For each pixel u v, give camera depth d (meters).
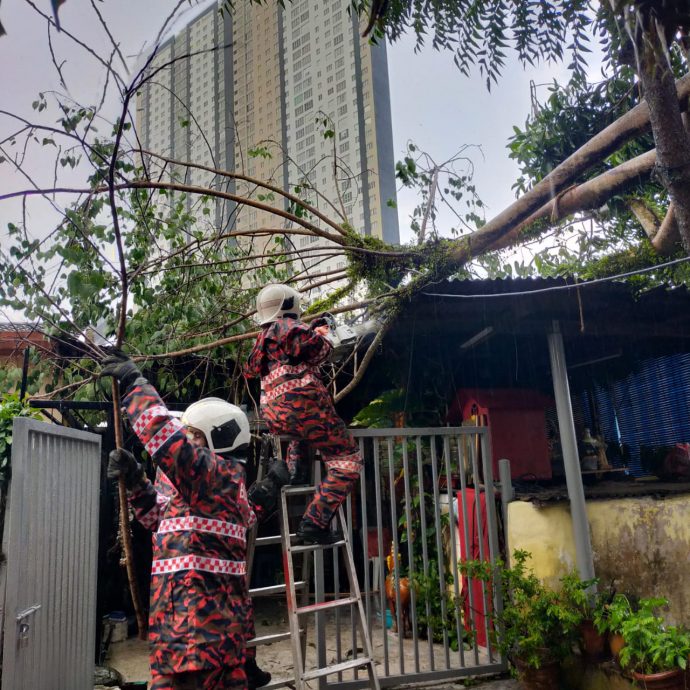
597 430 6.80
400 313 5.15
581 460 6.18
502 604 4.51
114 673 4.87
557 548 4.62
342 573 7.28
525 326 5.41
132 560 5.39
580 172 4.12
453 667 4.55
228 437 2.93
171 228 5.92
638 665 3.60
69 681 3.60
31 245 3.92
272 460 3.74
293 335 3.38
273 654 5.33
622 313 5.54
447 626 4.46
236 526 2.74
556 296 5.17
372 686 3.39
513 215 4.48
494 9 2.73
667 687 3.45
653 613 4.41
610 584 4.61
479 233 4.73
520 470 5.88
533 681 4.04
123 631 5.89
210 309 6.24
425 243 5.01
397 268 5.14
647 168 4.07
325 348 3.42
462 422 6.43
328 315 3.75
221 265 6.39
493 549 4.74
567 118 5.65
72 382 6.49
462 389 6.39
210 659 2.46
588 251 6.23
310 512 3.45
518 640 4.09
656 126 3.00
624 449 6.52
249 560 3.54
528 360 6.94
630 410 6.55
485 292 5.03
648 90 2.96
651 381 6.35
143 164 4.38
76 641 3.73
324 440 3.43
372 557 6.82
